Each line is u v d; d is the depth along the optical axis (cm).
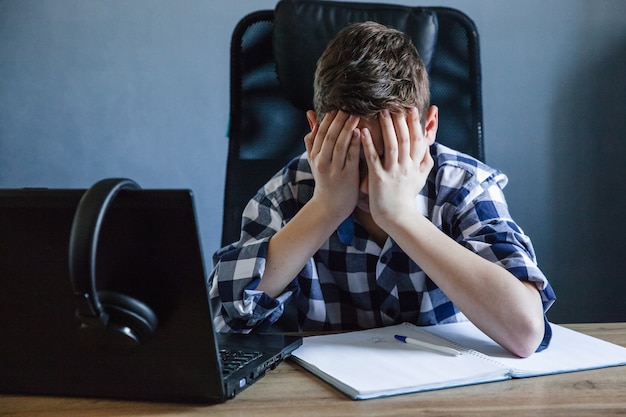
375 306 119
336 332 103
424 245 99
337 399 73
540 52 213
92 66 221
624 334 102
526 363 85
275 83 146
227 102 220
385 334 98
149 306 67
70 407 71
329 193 105
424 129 114
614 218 216
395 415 68
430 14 143
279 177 127
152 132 221
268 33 148
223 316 106
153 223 64
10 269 69
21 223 66
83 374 72
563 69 213
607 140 214
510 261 99
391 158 101
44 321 70
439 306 116
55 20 220
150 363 70
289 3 143
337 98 103
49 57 221
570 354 89
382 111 101
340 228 114
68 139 222
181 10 218
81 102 221
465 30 145
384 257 114
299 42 142
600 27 212
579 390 75
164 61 219
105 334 66
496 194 117
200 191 221
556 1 212
